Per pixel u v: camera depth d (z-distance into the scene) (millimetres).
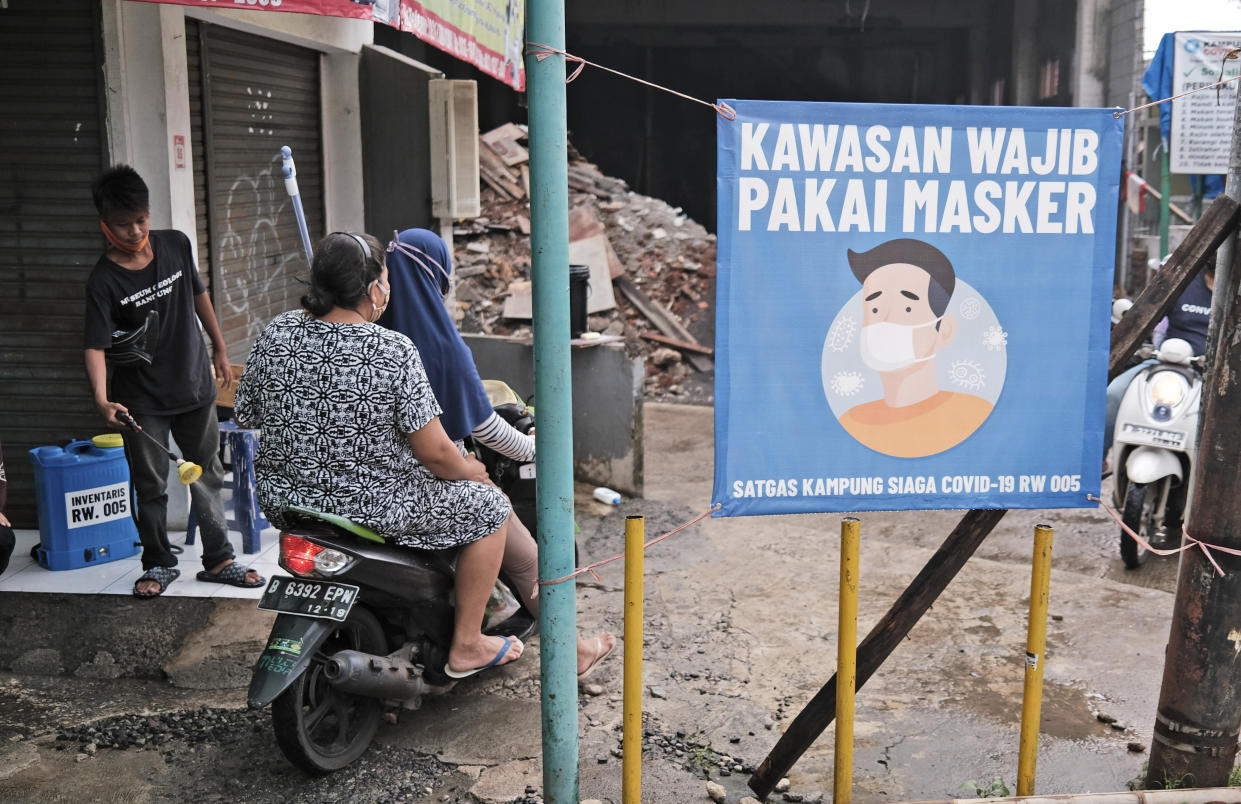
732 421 3004
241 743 3842
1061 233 3037
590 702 4152
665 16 21438
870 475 3076
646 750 3797
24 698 4180
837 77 25406
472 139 8094
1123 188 14164
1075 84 17281
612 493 6703
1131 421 5691
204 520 4895
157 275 4582
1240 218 3113
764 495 3047
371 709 3793
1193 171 9273
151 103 5316
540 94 2705
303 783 3578
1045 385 3098
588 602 5129
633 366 6723
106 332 4492
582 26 22594
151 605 4730
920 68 25312
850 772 3082
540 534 2936
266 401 3422
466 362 3984
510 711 4074
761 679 4355
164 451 4621
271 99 6945
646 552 5848
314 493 3438
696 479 7445
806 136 2906
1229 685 3225
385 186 8055
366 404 3369
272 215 7004
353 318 3436
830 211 2947
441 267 4039
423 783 3590
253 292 6734
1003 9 21047
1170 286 3146
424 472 3625
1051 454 3131
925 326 3027
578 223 11719
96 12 5172
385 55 7879
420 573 3703
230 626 4609
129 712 4070
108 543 5180
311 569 3424
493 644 3988
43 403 5508
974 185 2982
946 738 3928
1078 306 3074
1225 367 3104
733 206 2916
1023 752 3170
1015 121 2967
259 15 6242
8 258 5398
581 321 6965
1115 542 6172
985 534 3186
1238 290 3076
